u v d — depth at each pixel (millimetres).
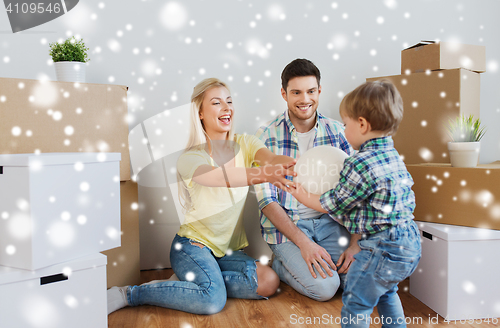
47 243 981
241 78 1777
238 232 1565
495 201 1246
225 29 1755
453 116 1500
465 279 1226
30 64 1575
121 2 1656
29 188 937
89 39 1633
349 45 1853
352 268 1039
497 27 1927
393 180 1001
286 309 1290
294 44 1810
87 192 1073
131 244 1487
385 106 1013
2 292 932
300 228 1473
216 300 1249
